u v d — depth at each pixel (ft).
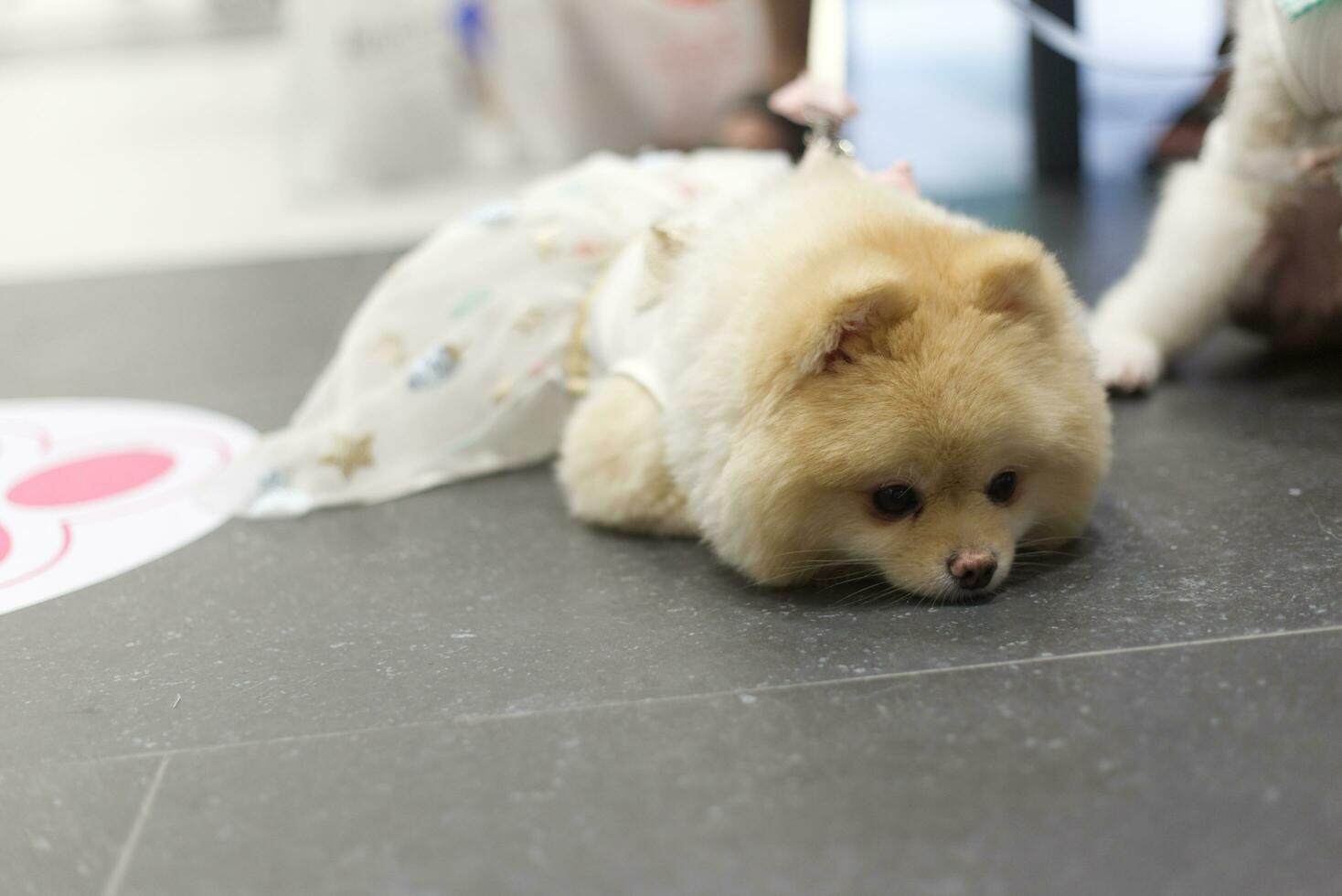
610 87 13.25
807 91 5.69
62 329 9.78
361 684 4.26
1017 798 3.27
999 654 4.01
